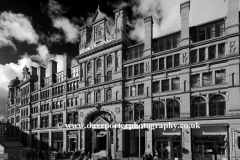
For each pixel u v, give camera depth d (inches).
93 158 1494.8
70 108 2011.6
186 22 1360.7
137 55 1605.6
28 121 2571.4
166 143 1349.7
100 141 1763.0
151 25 1537.9
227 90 1161.4
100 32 1838.1
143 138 1553.9
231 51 1167.6
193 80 1301.7
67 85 2101.4
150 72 1469.0
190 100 1279.5
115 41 1668.3
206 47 1270.9
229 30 1190.3
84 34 1963.6
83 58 1916.8
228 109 1142.3
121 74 1621.6
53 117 2215.8
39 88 2455.7
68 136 1967.3
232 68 1152.2
